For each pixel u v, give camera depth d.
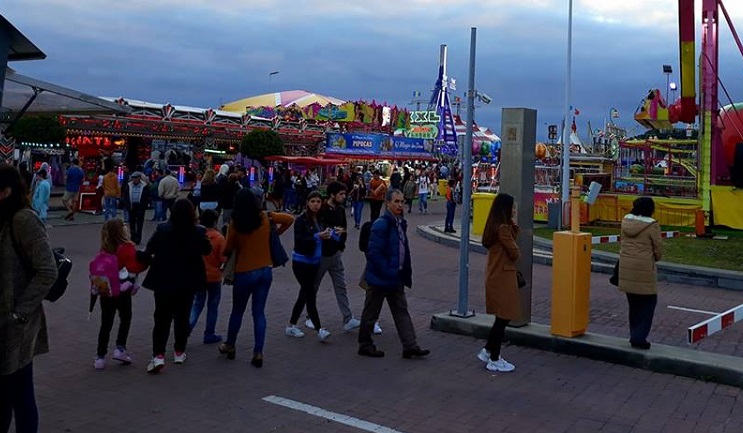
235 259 6.96
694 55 21.34
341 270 8.54
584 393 6.28
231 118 39.31
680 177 26.23
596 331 8.79
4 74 10.12
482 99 8.99
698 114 22.64
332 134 38.75
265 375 6.64
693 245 16.89
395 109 60.56
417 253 16.84
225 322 8.94
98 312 9.20
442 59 53.16
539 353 7.66
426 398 6.06
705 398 6.17
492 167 32.47
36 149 29.89
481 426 5.39
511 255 6.80
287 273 13.05
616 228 21.28
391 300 7.39
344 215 8.56
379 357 7.38
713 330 6.47
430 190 42.16
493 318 8.70
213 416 5.49
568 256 7.67
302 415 5.56
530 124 8.27
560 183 23.11
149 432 5.11
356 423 5.40
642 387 6.48
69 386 6.16
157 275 6.57
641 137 37.94
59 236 17.58
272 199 27.62
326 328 8.70
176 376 6.54
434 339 8.25
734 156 20.80
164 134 36.50
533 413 5.71
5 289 3.91
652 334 8.68
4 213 3.98
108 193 19.59
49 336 7.89
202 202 17.11
